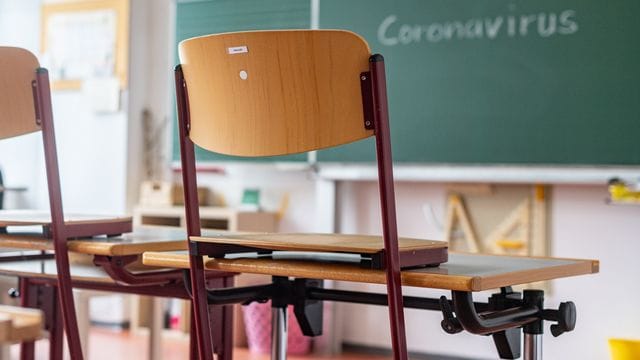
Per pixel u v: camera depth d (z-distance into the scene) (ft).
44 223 5.49
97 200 16.81
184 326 15.75
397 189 14.56
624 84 12.35
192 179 4.86
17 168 17.87
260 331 14.39
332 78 4.25
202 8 15.85
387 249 4.19
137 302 16.20
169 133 16.61
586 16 12.59
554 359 13.30
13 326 2.42
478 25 13.29
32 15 17.63
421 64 13.71
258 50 4.32
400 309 4.22
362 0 14.21
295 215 15.58
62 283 5.36
